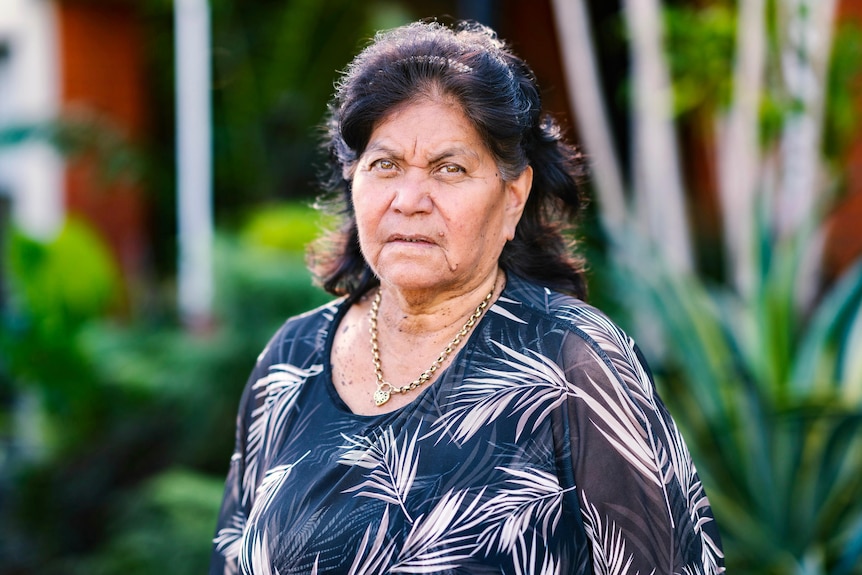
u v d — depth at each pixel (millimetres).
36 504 4961
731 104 3643
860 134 4598
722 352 2961
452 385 1293
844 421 2693
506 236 1396
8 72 6797
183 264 5914
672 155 3645
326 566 1269
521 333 1312
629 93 3742
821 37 3357
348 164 1444
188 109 6051
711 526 1329
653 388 1340
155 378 5016
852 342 3064
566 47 3805
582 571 1244
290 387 1461
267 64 7871
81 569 4355
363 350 1430
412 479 1256
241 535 1578
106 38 6836
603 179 3713
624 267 3172
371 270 1490
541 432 1252
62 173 6812
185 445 4777
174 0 6801
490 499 1223
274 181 7926
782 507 2875
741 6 3447
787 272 3238
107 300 5629
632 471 1240
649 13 3545
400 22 6953
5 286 6383
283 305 4746
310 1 7520
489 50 1347
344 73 1441
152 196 7172
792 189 3551
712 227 5320
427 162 1291
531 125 1366
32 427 5613
